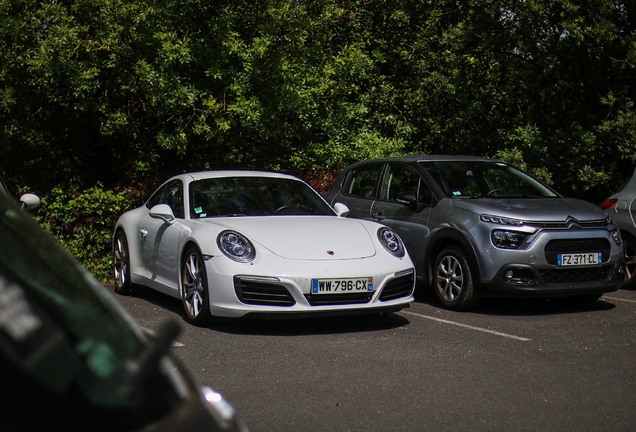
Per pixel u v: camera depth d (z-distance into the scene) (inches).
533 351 245.6
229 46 419.2
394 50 582.9
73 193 412.2
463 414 181.3
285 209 314.2
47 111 466.6
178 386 63.2
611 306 335.0
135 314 311.0
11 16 410.9
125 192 429.7
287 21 440.5
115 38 415.5
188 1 415.8
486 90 578.6
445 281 325.4
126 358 59.2
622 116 487.5
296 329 278.1
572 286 309.6
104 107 443.5
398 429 170.4
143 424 56.4
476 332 274.5
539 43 510.9
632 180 393.1
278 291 262.2
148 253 331.9
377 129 553.6
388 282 275.3
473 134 578.6
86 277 63.8
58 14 414.6
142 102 442.9
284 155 498.9
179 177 335.3
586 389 203.3
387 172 374.0
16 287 54.6
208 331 272.7
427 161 362.9
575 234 310.5
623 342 259.6
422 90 562.9
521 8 495.8
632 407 188.4
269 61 433.1
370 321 295.0
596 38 481.1
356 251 278.1
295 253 269.9
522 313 315.6
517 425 173.9
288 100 438.0
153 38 412.8
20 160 503.5
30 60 402.3
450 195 336.8
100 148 505.4
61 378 53.5
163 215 307.0
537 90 565.0
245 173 334.3
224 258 267.6
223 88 434.0
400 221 350.9
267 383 206.4
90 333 57.7
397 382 208.2
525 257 304.3
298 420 175.9
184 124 437.1
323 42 502.3
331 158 487.8
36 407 51.5
